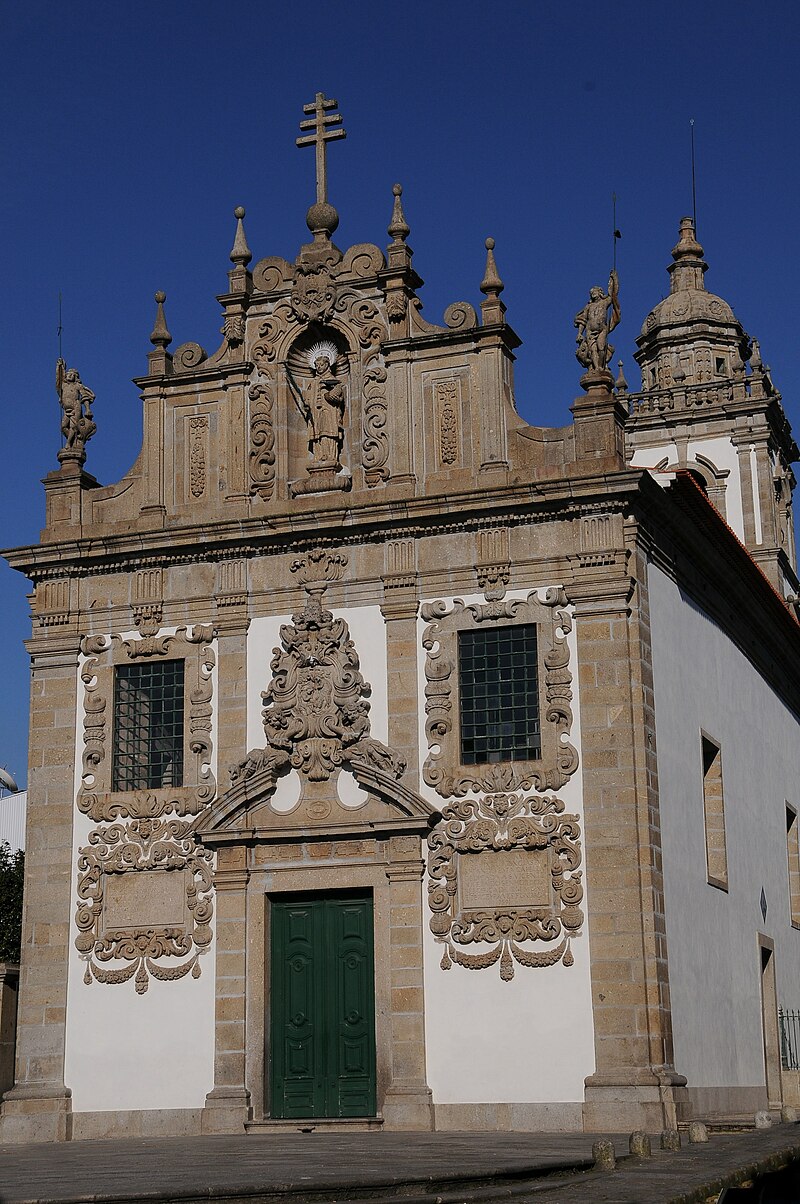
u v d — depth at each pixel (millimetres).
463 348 31484
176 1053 30219
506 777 29266
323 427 32125
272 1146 24938
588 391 30594
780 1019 36812
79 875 31562
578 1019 28047
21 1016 31234
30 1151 26641
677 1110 27344
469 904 29078
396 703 30312
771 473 52750
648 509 30438
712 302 55656
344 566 31250
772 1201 18656
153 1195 16750
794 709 44250
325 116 33812
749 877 35594
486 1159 21000
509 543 30234
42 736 32469
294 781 30578
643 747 28797
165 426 33219
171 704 31984
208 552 32094
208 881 30719
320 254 32812
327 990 29875
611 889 28312
